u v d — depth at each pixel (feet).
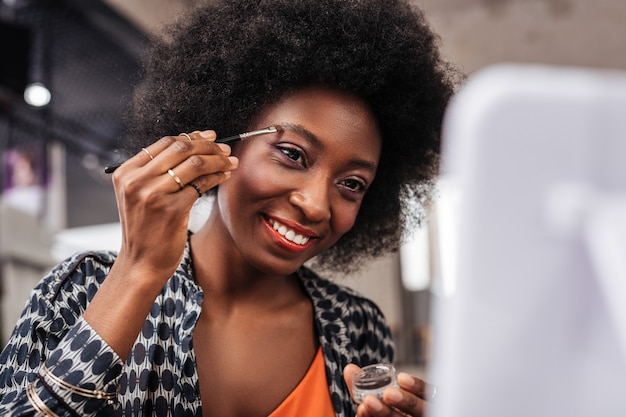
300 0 3.44
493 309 0.96
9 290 11.19
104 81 14.30
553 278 0.95
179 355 3.13
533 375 0.95
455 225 0.98
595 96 0.94
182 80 3.61
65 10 12.45
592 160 0.94
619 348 0.92
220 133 3.52
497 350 0.96
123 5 12.07
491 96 0.95
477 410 0.97
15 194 16.66
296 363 3.54
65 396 2.43
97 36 13.15
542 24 15.67
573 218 0.94
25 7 12.50
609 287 0.91
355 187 3.22
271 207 3.06
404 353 14.20
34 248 11.80
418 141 3.88
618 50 15.51
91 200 18.43
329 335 3.71
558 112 0.94
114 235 18.66
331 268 4.49
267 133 3.03
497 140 0.95
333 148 3.06
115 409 2.93
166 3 12.88
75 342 2.49
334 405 3.51
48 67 13.64
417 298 14.29
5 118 14.21
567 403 0.94
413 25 3.66
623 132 0.93
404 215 4.33
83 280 3.18
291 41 3.25
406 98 3.52
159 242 2.53
